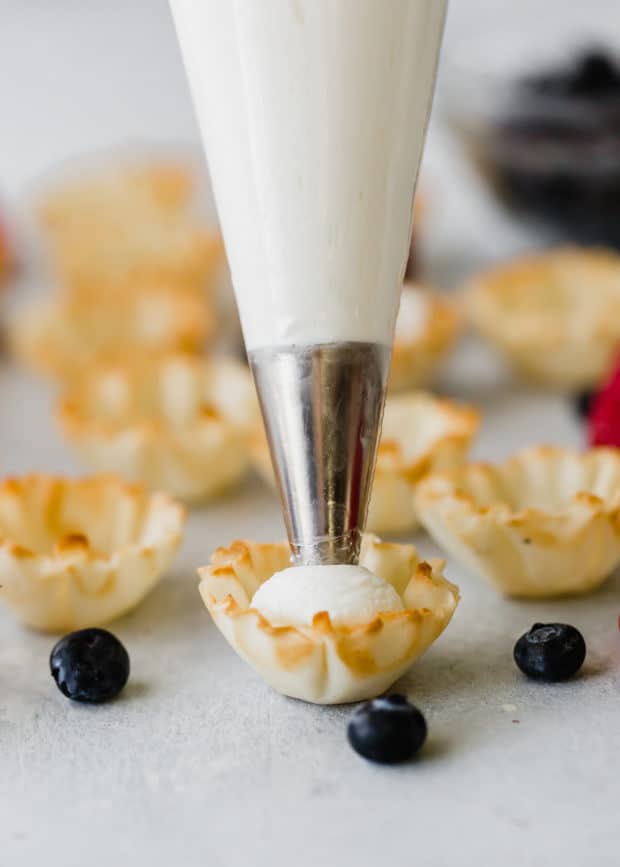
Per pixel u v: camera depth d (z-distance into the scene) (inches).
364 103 11.6
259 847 10.5
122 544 15.1
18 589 13.5
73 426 17.3
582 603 14.1
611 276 23.0
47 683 12.9
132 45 32.9
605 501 14.7
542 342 20.4
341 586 12.1
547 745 11.5
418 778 11.2
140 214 27.1
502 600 14.2
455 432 16.5
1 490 15.0
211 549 15.9
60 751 11.8
